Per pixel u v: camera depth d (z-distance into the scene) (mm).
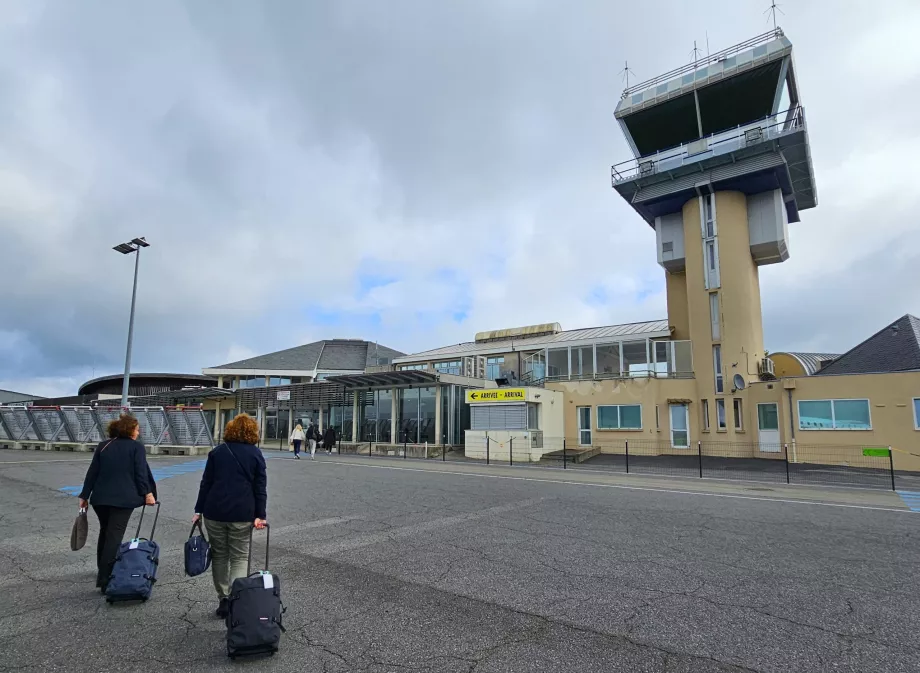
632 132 31781
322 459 24609
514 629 4688
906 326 24828
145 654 4172
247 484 4770
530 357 33656
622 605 5289
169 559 7012
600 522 9398
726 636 4562
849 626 4793
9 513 10258
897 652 4270
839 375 23344
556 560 6910
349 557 7043
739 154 27656
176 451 26453
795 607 5262
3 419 33750
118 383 61938
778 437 24875
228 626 4105
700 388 27734
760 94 28219
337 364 47781
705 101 29344
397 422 31094
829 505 11656
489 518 9766
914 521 9773
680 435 27531
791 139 26500
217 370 46469
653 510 10656
